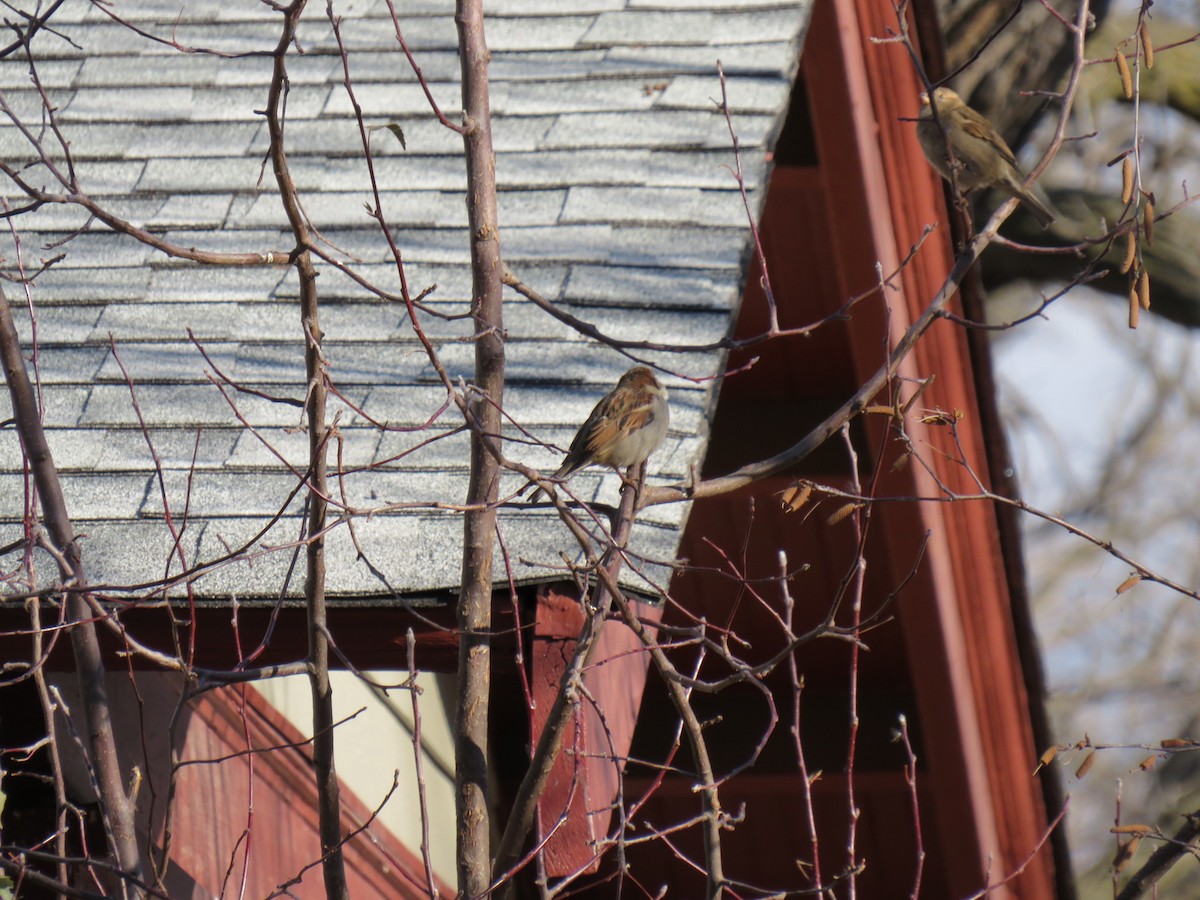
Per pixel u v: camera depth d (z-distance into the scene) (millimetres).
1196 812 8664
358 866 13805
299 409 9305
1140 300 7578
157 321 10180
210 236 10836
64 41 12750
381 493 8742
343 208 11031
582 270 10227
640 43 12180
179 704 6855
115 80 12344
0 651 8664
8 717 9734
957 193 7746
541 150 11258
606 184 10906
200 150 11609
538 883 6492
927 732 13508
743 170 10883
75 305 10352
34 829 9727
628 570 8133
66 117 12031
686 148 11055
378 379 9609
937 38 12875
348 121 11766
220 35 12773
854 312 12852
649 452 8734
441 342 9844
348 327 10016
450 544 8391
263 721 12859
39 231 10984
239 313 10195
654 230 10492
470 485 7352
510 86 11883
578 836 7664
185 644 8500
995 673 13547
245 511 8742
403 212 10938
